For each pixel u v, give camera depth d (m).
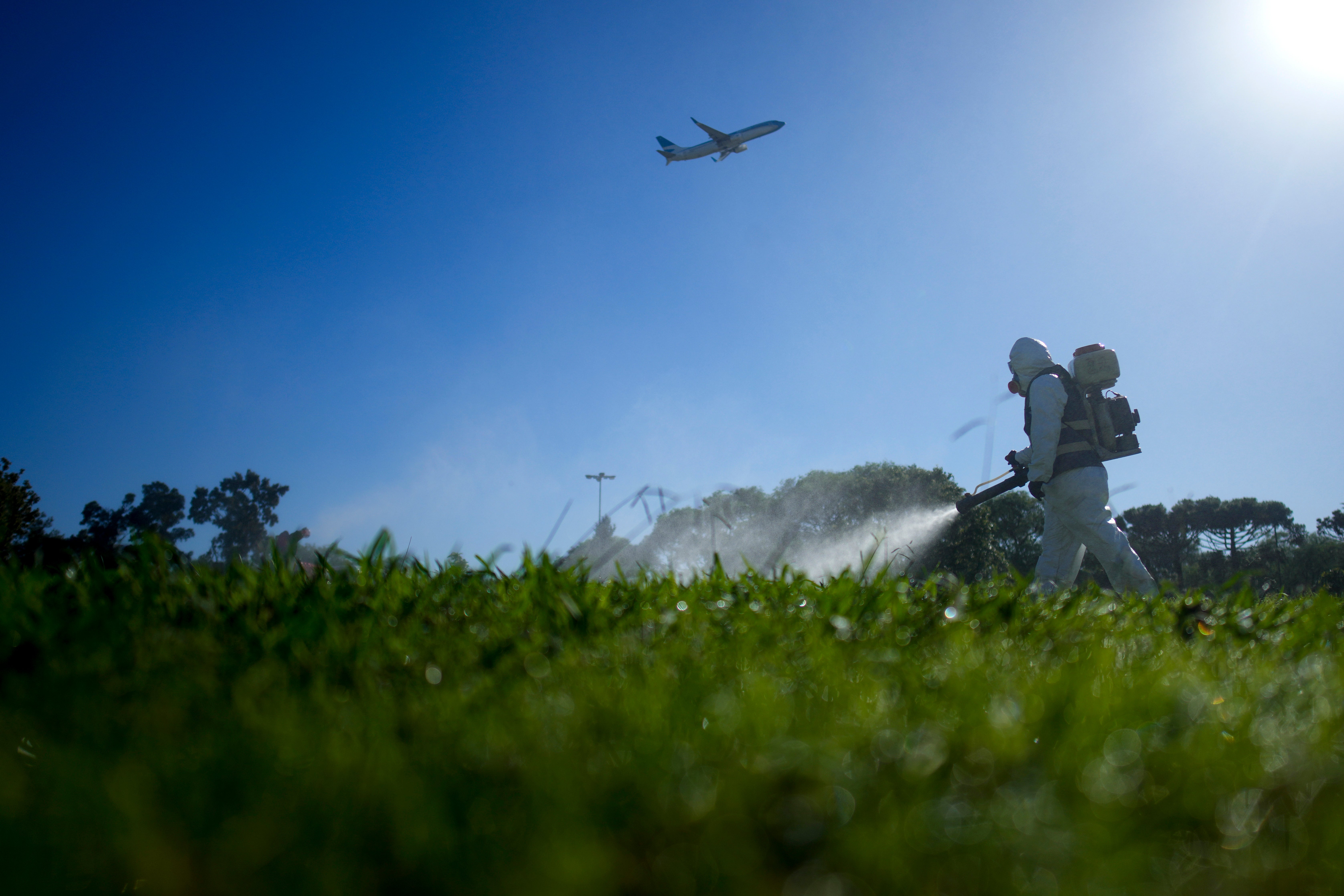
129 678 1.51
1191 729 1.32
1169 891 0.87
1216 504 60.66
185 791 0.94
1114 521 6.39
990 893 0.84
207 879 0.83
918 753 1.13
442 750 1.11
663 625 2.46
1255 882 0.88
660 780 1.01
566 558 3.33
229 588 2.75
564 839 0.85
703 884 0.83
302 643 1.86
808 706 1.43
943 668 1.89
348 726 1.22
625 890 0.85
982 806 0.98
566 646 2.00
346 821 0.88
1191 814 1.00
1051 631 2.67
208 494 85.94
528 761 1.07
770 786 1.00
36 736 1.18
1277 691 1.73
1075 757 1.17
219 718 1.22
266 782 0.97
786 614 2.72
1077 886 0.84
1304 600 3.68
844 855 0.85
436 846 0.83
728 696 1.42
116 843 0.83
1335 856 0.91
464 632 2.29
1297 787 1.08
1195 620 3.04
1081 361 6.61
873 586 3.02
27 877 0.80
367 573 3.09
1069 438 6.46
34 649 1.70
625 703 1.40
